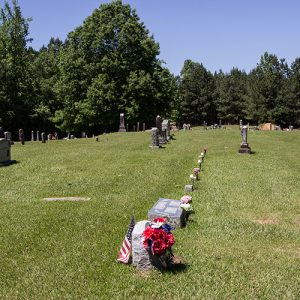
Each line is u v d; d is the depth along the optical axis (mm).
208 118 113250
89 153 30172
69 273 9305
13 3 66875
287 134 51531
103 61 61406
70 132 72938
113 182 19688
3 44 66812
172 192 17531
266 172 22922
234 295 8297
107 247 10891
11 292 8453
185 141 39688
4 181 20469
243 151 31297
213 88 112438
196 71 112250
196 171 20188
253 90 96312
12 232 12297
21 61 68375
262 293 8414
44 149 33844
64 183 19719
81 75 63531
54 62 83375
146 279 8984
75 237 11711
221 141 40188
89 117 61375
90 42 62844
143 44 63406
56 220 13438
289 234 12336
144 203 15594
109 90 60375
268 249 11078
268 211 14914
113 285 8719
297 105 91438
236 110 109625
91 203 15773
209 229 12641
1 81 65438
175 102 98375
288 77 104375
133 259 9484
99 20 63750
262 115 92625
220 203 15773
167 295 8281
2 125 65625
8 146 26141
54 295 8305
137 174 21516
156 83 63750
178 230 12469
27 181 20406
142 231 9430
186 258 10180
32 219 13609
